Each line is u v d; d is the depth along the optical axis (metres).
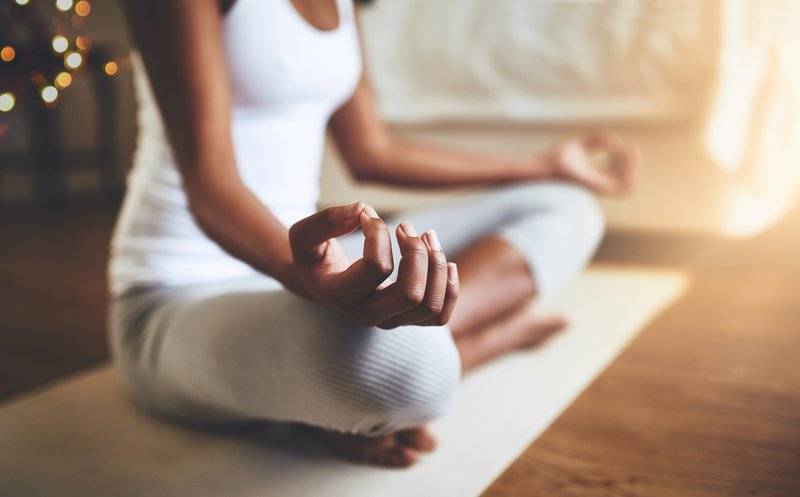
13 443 1.10
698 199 2.01
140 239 1.05
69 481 0.98
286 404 0.88
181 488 0.95
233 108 1.00
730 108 1.91
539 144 2.22
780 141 1.93
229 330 0.89
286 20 0.99
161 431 1.13
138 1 0.88
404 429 1.01
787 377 1.25
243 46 0.96
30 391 1.32
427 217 1.37
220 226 0.84
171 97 0.88
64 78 1.95
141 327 1.06
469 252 1.29
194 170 0.87
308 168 1.10
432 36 2.29
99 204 3.47
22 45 2.54
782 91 1.90
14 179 3.53
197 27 0.88
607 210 2.12
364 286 0.66
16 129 3.34
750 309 1.64
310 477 0.96
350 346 0.80
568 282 1.91
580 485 0.92
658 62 1.98
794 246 2.19
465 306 1.22
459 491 0.91
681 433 1.06
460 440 1.05
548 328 1.39
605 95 2.06
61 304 1.89
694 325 1.54
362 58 1.29
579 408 1.15
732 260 2.08
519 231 1.31
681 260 2.10
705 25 1.93
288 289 0.81
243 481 0.96
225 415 1.03
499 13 2.23
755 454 0.98
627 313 1.64
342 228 0.67
